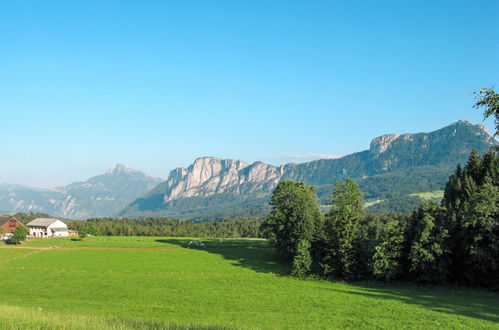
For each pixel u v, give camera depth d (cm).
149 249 11969
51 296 5584
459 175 8731
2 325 2423
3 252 10738
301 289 6209
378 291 6094
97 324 2722
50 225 18025
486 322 4338
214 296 5666
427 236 6369
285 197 9619
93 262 9081
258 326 4094
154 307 4981
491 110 2072
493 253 5947
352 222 7425
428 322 4356
